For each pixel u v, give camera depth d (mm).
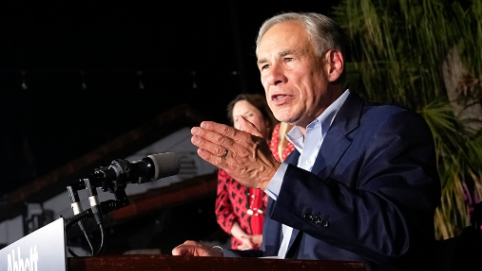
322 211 1672
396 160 1816
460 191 3959
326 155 1966
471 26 4184
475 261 1884
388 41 4188
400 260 1673
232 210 3629
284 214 1685
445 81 4223
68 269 1332
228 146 1685
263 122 3611
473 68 4156
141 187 5141
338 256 1829
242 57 5484
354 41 4324
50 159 5062
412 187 1759
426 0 4180
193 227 5188
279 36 2076
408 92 4188
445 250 1938
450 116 4109
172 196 5195
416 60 4207
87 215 1580
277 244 2191
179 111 5383
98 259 1332
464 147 4055
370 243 1651
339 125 2002
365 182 1830
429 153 1869
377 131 1894
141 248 5059
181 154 5297
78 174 5074
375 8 4293
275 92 2059
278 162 1725
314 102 2055
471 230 1921
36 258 1431
